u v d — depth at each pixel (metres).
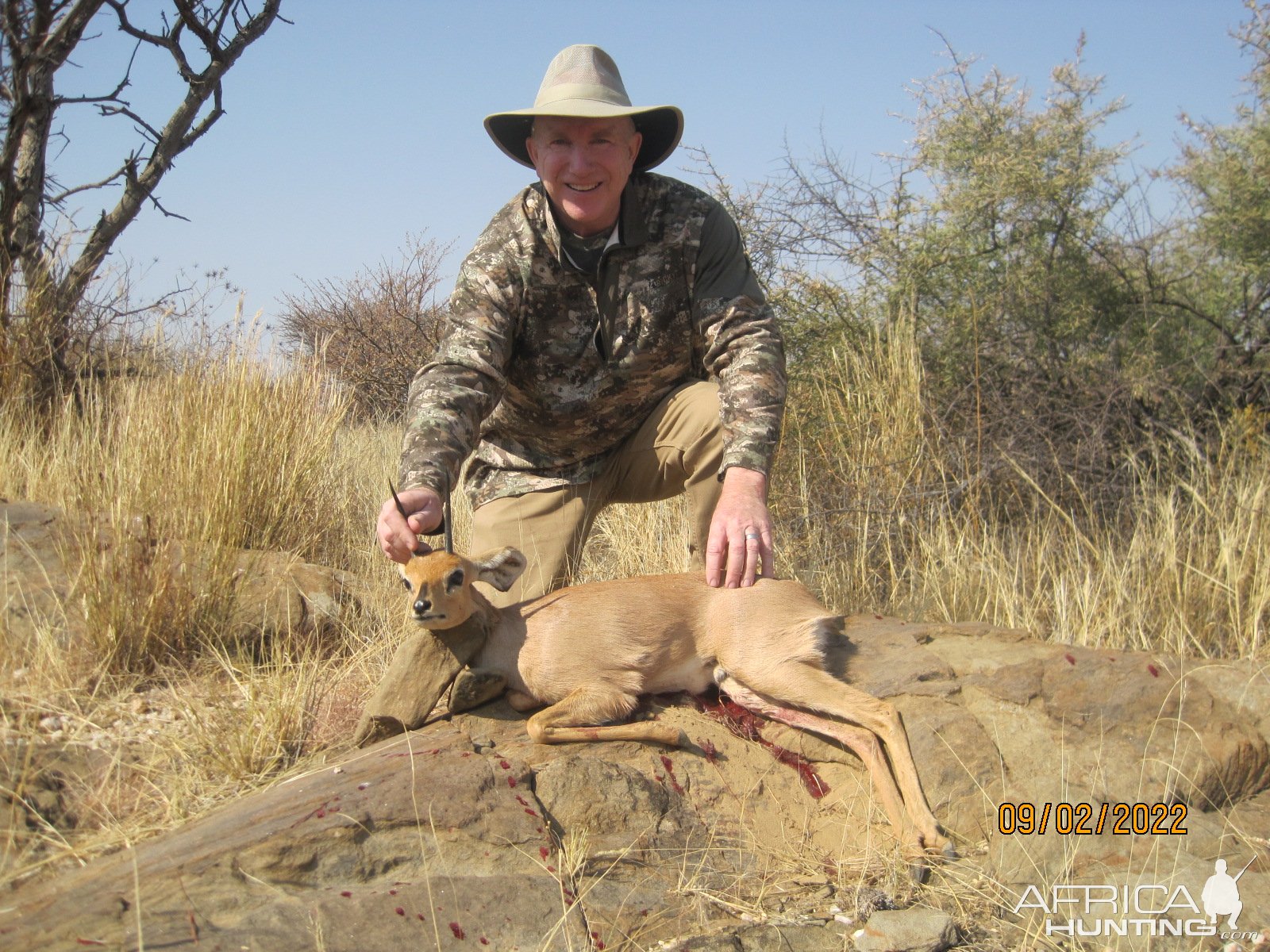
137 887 2.72
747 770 3.67
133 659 4.57
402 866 3.00
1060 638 5.13
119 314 7.92
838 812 3.56
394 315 11.73
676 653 3.91
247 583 5.05
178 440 5.81
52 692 4.20
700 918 3.04
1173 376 7.44
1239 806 3.61
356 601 5.31
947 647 4.20
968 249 7.70
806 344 7.21
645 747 3.67
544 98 4.21
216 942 2.62
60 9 7.91
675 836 3.33
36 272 7.74
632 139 4.32
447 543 3.83
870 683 3.97
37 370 7.30
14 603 4.70
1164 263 8.01
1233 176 8.25
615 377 4.54
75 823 3.44
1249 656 4.85
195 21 8.17
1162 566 5.48
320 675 4.61
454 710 3.86
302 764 3.83
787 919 3.06
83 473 5.66
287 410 6.23
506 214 4.43
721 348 4.37
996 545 5.83
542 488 4.80
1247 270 7.74
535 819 3.19
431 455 3.87
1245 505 5.64
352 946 2.70
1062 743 3.67
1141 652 4.11
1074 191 7.64
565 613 3.85
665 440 4.66
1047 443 6.69
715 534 3.82
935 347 7.36
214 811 3.41
